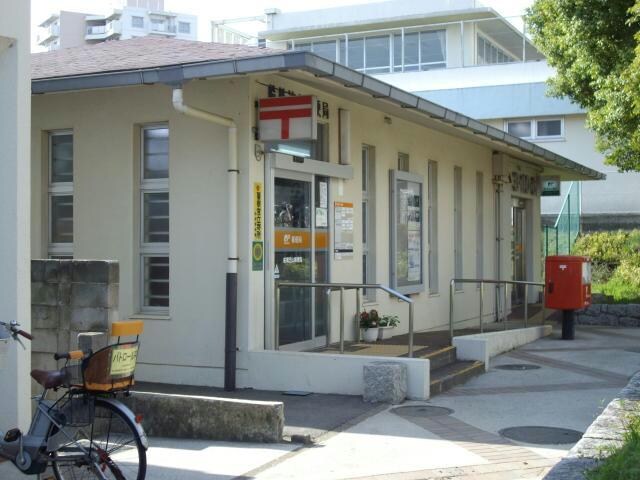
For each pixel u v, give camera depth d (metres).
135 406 7.60
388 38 37.28
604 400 9.04
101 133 10.51
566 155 32.81
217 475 6.26
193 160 9.95
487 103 33.91
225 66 8.62
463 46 34.84
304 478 6.16
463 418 8.15
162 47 11.62
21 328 6.30
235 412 7.31
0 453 5.53
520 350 13.14
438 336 12.54
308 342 10.66
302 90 10.45
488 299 17.30
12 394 6.27
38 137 10.94
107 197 10.47
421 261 13.84
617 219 29.81
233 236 9.56
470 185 16.31
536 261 21.42
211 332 9.79
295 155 10.28
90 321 8.06
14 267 6.30
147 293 10.40
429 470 6.34
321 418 8.02
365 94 10.22
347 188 11.55
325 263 11.11
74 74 9.56
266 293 9.84
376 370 8.77
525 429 7.71
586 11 14.55
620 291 19.69
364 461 6.62
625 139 15.74
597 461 5.05
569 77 17.16
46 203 11.02
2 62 6.40
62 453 5.43
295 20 40.34
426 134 14.17
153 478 6.19
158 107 10.16
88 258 10.57
